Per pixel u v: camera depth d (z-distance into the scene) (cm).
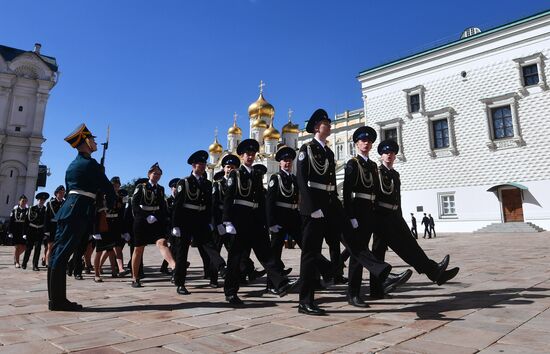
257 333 370
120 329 388
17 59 3828
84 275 928
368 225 505
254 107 5228
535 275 693
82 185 522
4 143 3688
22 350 319
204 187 662
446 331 363
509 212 2488
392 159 575
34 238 1071
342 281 702
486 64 2655
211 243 668
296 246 1859
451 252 1262
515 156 2475
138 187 710
